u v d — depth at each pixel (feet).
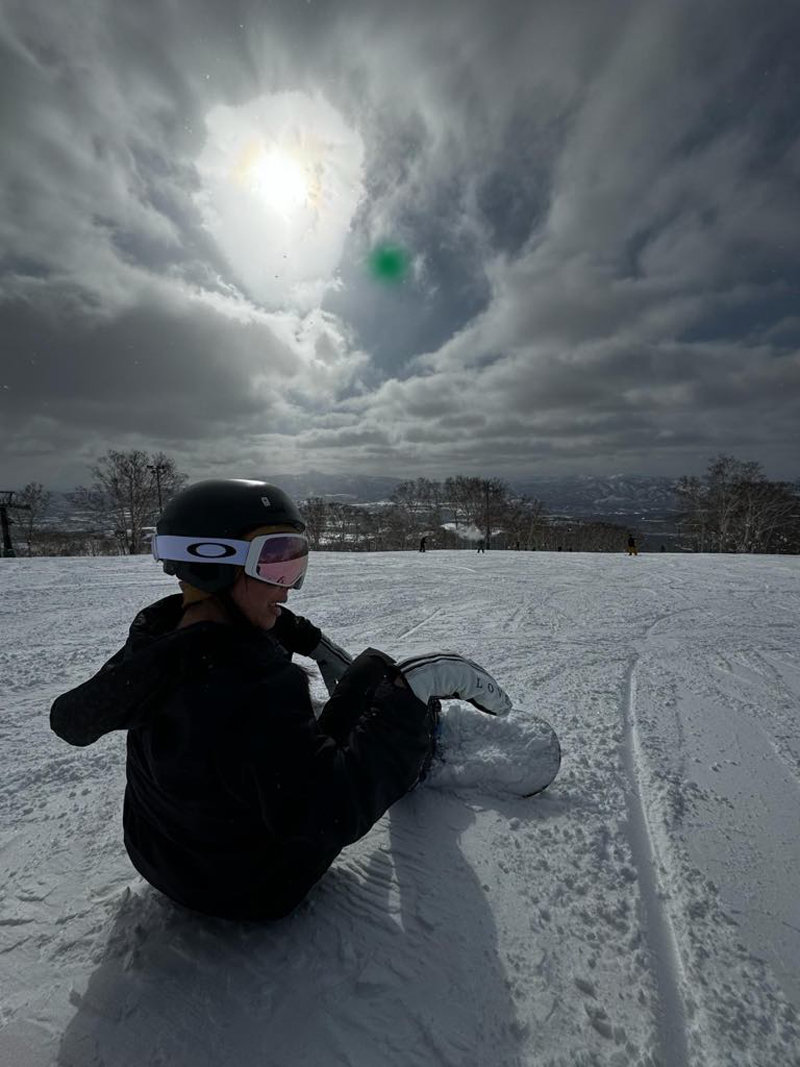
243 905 3.73
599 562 57.36
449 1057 3.11
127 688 3.11
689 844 5.38
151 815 3.64
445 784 5.90
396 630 19.99
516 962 3.80
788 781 6.95
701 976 3.77
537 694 11.15
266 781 3.11
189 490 3.64
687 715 9.82
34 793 7.00
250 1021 3.30
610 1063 3.13
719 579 39.81
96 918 4.26
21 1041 3.23
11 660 15.42
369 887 4.46
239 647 3.32
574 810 5.85
